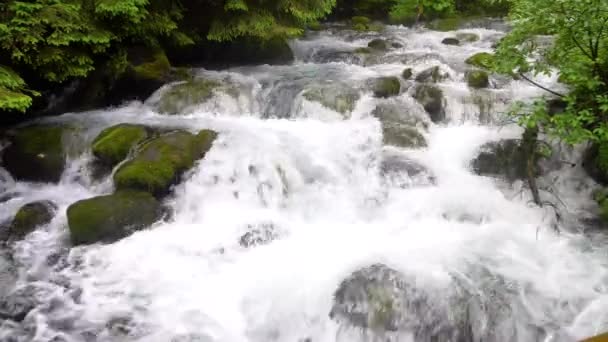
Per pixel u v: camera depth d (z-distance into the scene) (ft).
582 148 20.80
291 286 14.62
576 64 16.35
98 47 22.68
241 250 16.60
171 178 18.57
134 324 13.85
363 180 19.97
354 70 28.96
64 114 24.49
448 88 24.30
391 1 48.26
